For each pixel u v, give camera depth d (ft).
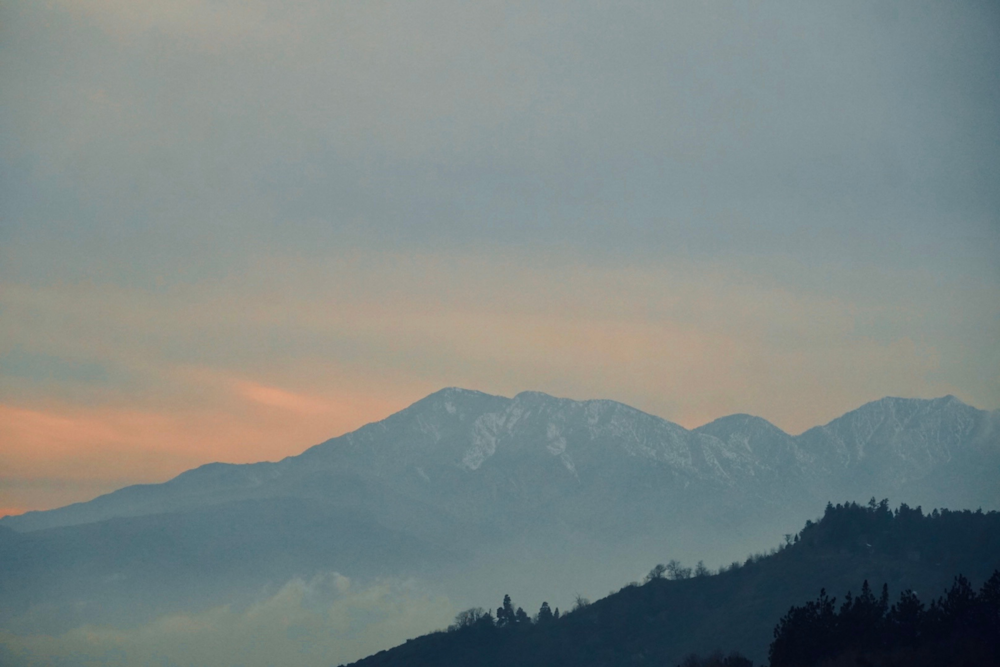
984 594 422.82
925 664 391.24
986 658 385.70
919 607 433.48
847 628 430.61
